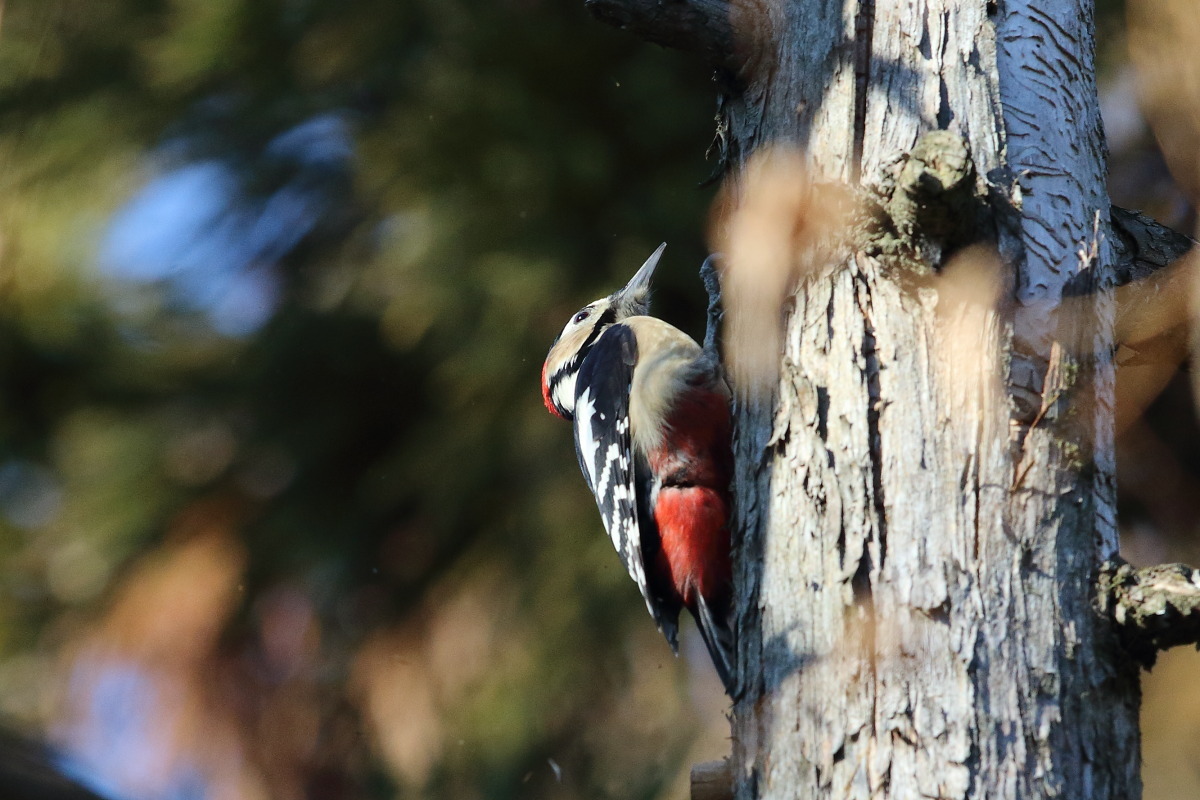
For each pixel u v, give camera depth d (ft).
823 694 14.99
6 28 34.60
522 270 34.88
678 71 35.63
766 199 17.04
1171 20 21.24
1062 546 14.84
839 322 16.26
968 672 14.35
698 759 34.86
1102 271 16.17
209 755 38.47
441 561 38.14
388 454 39.32
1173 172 22.33
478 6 36.63
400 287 36.78
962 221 14.76
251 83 38.75
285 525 39.17
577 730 35.99
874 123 16.67
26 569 39.37
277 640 39.22
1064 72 16.84
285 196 40.75
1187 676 32.68
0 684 38.55
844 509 15.57
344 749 38.55
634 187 35.65
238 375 40.19
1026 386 15.21
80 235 37.40
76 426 39.01
